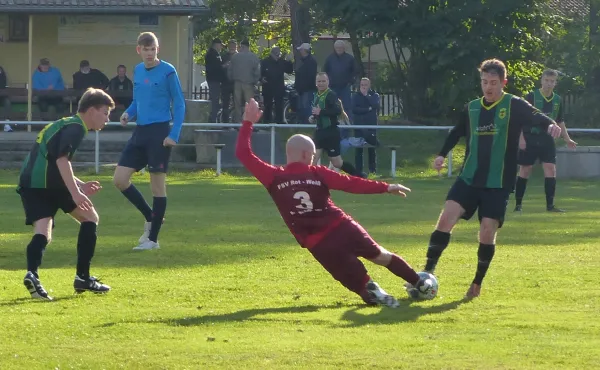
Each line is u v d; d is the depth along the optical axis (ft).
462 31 167.94
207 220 78.23
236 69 144.87
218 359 33.04
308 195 42.47
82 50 168.25
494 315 40.78
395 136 146.61
